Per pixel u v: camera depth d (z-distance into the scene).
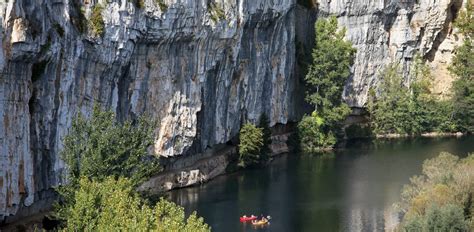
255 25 95.88
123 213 42.66
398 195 78.75
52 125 58.72
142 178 54.22
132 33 68.25
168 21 73.38
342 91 114.06
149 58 74.88
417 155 102.69
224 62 88.06
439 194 60.62
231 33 85.62
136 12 68.31
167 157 79.31
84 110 63.41
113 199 44.97
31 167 56.06
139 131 55.50
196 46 80.62
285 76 107.69
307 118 109.75
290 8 106.25
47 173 58.88
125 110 72.81
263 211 72.31
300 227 67.25
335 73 110.88
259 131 93.31
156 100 76.69
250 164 94.19
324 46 111.31
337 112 111.12
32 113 56.75
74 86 61.41
